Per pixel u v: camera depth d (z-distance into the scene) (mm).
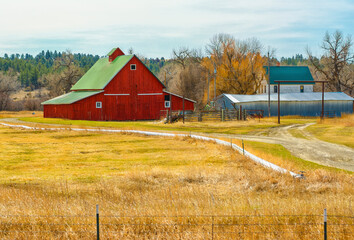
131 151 40719
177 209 16641
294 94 95125
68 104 78938
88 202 18719
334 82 120500
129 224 14891
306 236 13641
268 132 55531
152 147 43188
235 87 115625
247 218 15297
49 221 15461
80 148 43031
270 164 27516
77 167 32156
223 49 120500
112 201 19094
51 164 33625
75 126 64438
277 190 22094
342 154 35719
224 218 15359
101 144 46031
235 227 14484
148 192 21406
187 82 125875
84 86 89375
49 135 54562
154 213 16047
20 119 82875
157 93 85188
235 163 31969
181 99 87125
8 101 138625
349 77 126000
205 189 22422
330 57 120375
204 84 123375
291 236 13570
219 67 118250
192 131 57281
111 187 22906
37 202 18422
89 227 14680
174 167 31484
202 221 15188
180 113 77000
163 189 22438
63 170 30703
